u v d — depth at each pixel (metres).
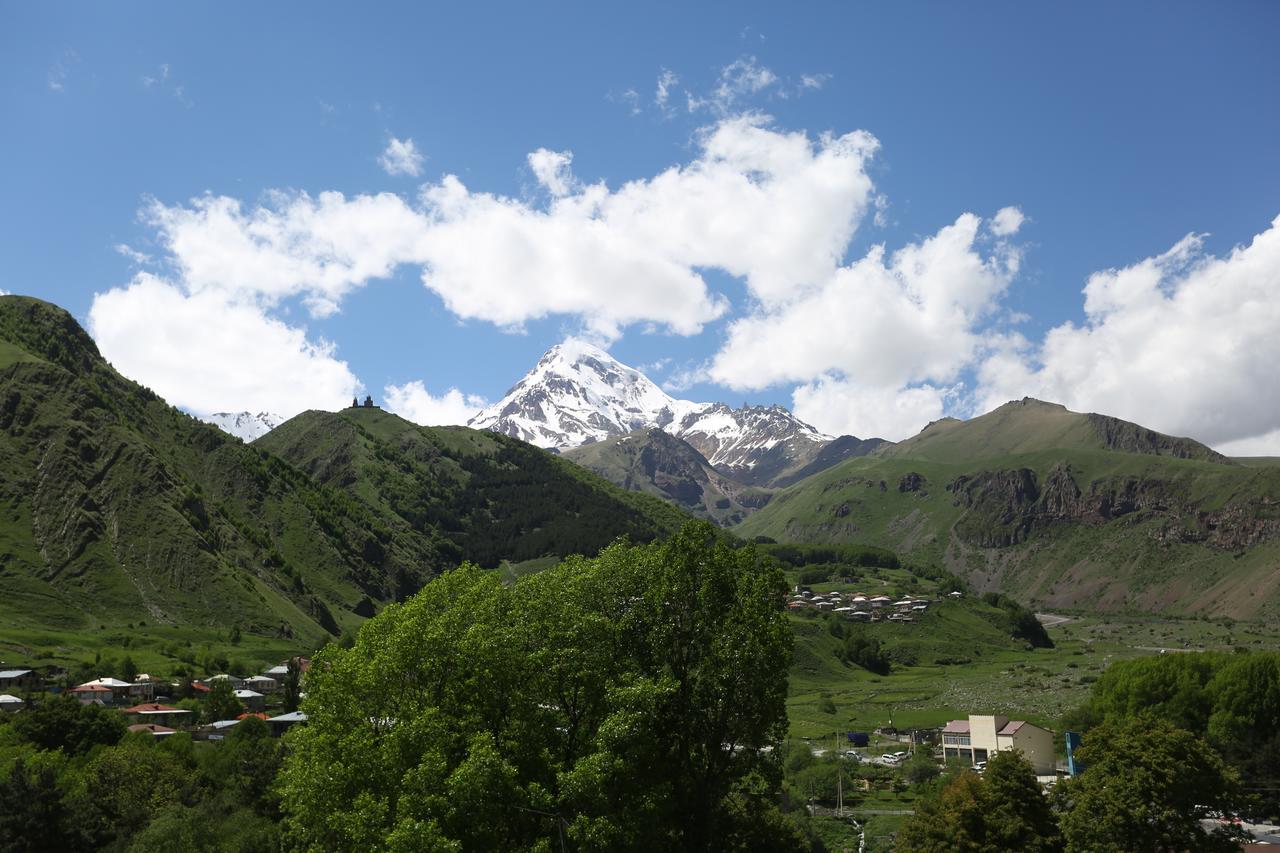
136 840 80.19
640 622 58.91
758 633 57.12
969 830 73.06
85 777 95.31
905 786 149.50
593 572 60.16
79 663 187.88
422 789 48.28
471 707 54.00
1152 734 71.94
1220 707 145.12
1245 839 78.19
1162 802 68.88
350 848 49.78
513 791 50.00
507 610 58.78
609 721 51.34
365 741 51.38
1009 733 157.12
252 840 82.12
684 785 56.94
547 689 55.81
